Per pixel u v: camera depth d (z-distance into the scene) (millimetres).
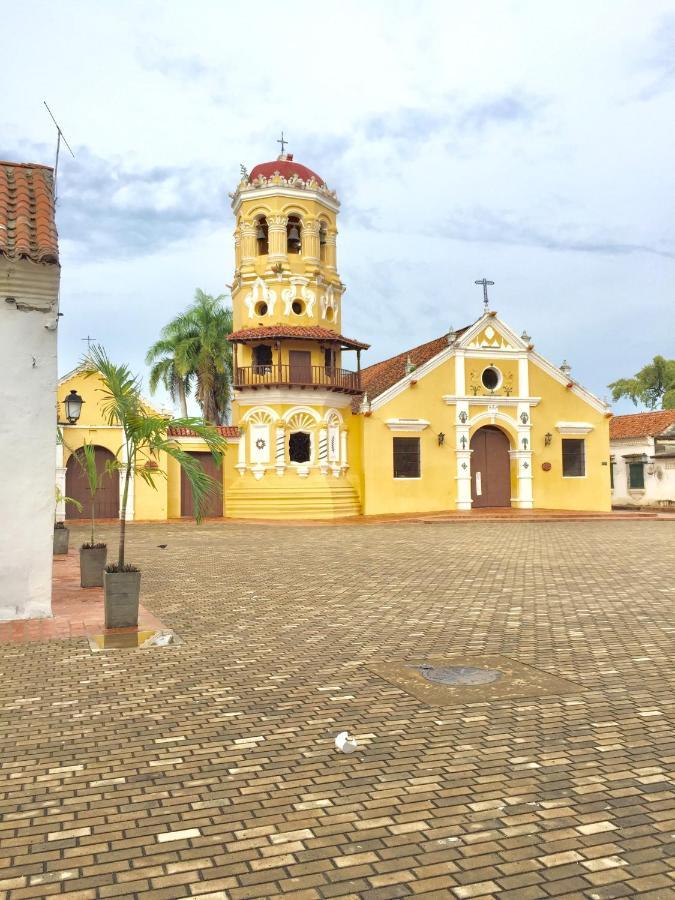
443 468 34062
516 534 23672
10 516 10180
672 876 3588
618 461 41688
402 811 4293
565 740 5398
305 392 32531
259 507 32000
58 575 14695
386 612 10484
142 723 5934
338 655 8070
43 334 10367
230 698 6570
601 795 4461
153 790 4656
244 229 33938
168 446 10242
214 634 9188
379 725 5793
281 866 3738
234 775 4859
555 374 36125
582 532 24297
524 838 3959
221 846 3947
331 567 15508
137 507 31641
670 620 9781
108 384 10383
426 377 33969
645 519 30422
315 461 32656
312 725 5816
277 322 33094
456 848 3871
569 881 3557
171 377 43750
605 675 7164
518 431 35062
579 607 10766
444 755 5137
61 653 8312
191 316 43406
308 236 33688
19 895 3529
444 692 6648
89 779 4840
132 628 9539
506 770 4855
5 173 11781
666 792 4496
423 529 26078
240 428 33219
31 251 10078
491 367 35031
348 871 3678
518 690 6684
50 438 10414
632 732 5562
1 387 10172
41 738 5613
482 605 10977
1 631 9445
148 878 3658
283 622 9859
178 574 14477
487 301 34969
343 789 4609
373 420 33062
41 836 4102
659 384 58562
